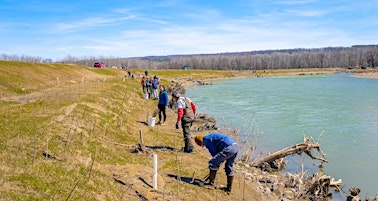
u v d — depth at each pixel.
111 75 57.97
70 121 12.73
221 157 9.23
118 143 12.16
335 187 12.05
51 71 38.62
